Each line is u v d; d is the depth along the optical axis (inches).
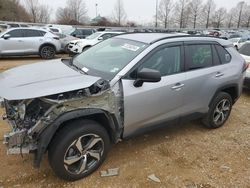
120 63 145.4
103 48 169.9
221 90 189.8
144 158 156.3
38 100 122.9
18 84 121.9
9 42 514.9
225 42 197.6
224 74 187.2
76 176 132.3
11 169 140.4
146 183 135.5
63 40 639.8
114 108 134.6
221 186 136.6
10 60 527.5
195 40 174.9
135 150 163.9
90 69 148.7
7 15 2167.8
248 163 157.8
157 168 147.9
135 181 136.4
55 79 127.2
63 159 125.3
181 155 161.8
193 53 171.5
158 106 152.3
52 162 125.5
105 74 140.9
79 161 132.6
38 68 147.5
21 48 529.3
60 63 161.3
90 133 130.6
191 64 169.2
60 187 129.7
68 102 120.8
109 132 141.3
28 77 130.3
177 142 176.9
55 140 123.9
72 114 121.4
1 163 144.7
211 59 183.2
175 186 134.8
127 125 143.1
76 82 123.4
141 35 172.4
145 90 143.3
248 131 200.2
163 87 151.1
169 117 162.4
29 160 148.3
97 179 136.1
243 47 324.8
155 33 180.4
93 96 126.1
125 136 146.9
